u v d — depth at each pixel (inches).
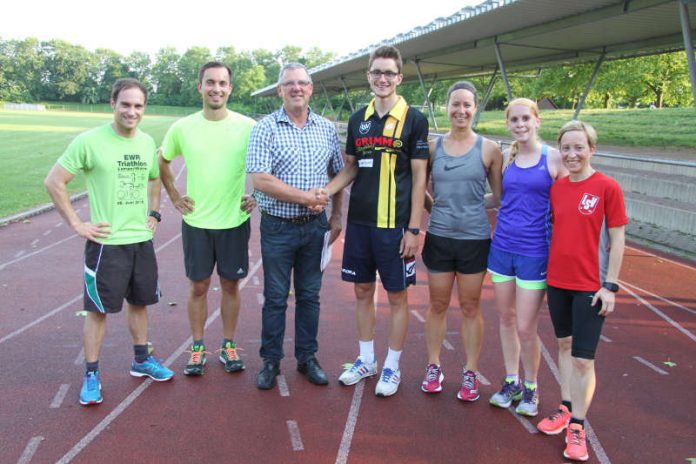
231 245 151.6
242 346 175.8
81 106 4237.2
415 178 138.4
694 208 333.7
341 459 115.9
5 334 180.1
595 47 618.5
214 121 147.9
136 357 151.3
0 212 386.6
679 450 120.4
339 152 155.7
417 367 162.6
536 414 134.8
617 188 114.6
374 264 147.0
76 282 238.4
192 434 124.0
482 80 1294.3
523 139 124.7
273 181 137.4
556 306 123.5
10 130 1369.3
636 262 291.0
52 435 122.0
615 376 155.9
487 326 195.0
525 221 126.4
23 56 4426.7
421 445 121.6
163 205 451.5
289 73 137.4
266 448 119.3
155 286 147.6
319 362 164.9
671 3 369.4
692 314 210.5
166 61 4820.4
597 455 118.4
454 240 135.9
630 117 1130.7
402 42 601.6
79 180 582.6
